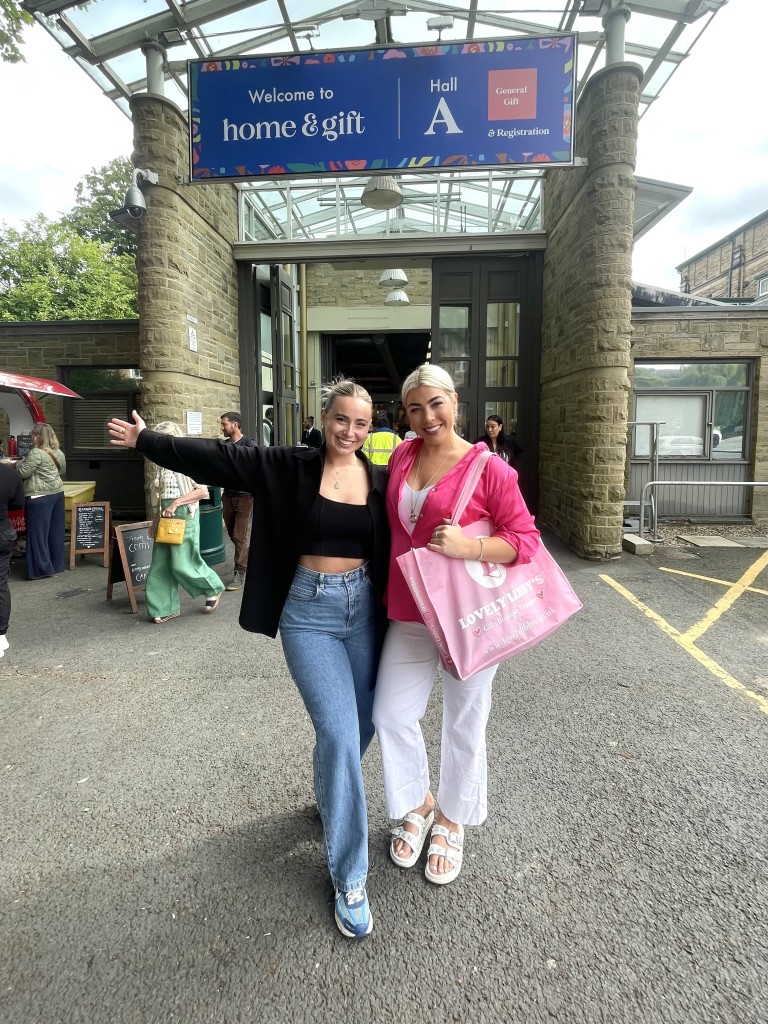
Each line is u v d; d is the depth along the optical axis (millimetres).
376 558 2088
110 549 5629
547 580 1995
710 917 1954
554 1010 1651
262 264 9602
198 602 5602
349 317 14141
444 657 1948
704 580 6090
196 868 2197
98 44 6777
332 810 1928
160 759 2930
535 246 9078
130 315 31359
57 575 6715
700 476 9383
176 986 1732
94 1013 1653
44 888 2107
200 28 7051
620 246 6434
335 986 1730
